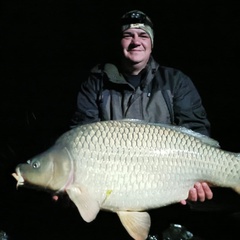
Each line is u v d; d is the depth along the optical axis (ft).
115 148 3.34
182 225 4.24
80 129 3.40
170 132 3.43
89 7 8.32
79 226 4.47
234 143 7.00
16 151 6.27
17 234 4.43
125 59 4.07
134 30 4.02
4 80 8.57
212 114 7.28
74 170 3.32
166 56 7.80
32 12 8.68
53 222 4.69
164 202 3.43
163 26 7.81
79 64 8.37
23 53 8.69
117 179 3.33
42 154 3.38
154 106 4.01
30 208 5.08
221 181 3.44
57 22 8.55
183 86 4.11
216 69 7.48
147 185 3.36
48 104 8.19
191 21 7.65
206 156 3.42
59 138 3.42
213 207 4.74
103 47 8.23
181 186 3.43
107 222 4.25
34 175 3.35
